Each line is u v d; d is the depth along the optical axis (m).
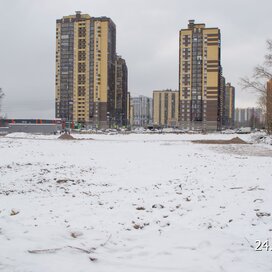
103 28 143.38
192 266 5.38
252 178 13.32
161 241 6.59
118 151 28.66
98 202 9.92
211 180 13.27
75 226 7.55
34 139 45.44
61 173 16.06
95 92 145.50
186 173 15.48
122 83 168.88
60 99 151.38
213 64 145.38
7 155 23.78
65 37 148.25
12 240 6.39
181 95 150.38
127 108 188.25
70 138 49.50
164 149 31.05
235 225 7.55
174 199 10.27
